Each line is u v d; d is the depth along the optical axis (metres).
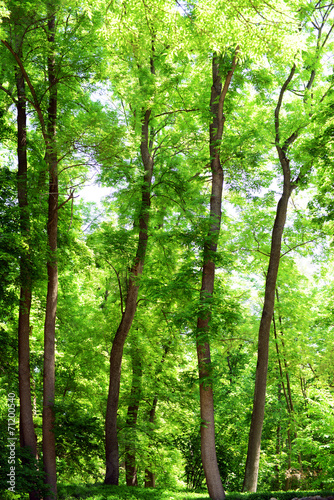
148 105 16.53
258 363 17.41
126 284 18.30
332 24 19.62
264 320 17.70
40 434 17.94
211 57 16.98
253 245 21.52
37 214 15.97
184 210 16.20
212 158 16.44
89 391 19.56
